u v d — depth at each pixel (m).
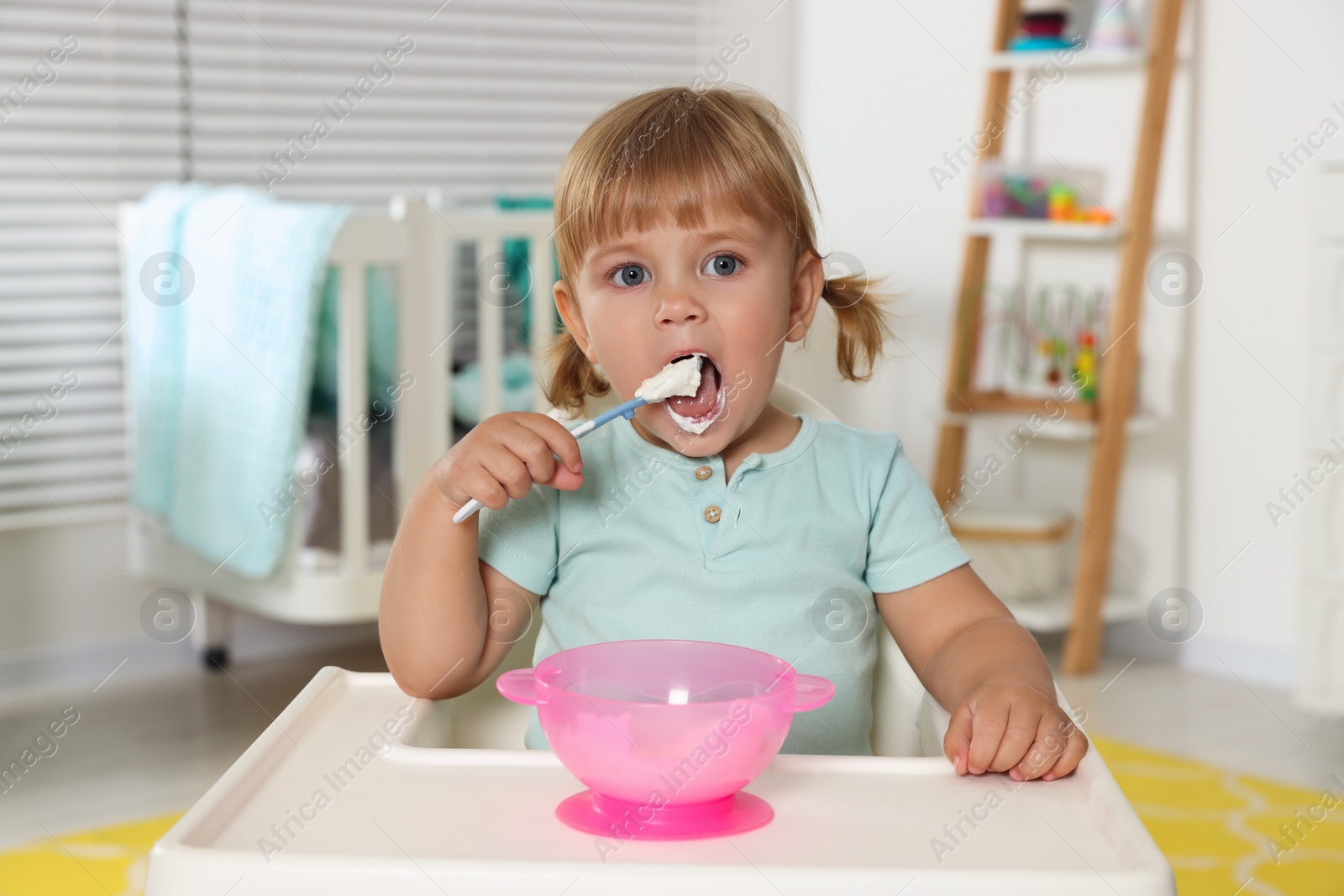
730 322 0.83
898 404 3.09
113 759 2.08
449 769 0.64
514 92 3.10
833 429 0.94
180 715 2.32
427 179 2.98
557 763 0.65
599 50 3.20
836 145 3.25
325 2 2.83
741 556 0.87
